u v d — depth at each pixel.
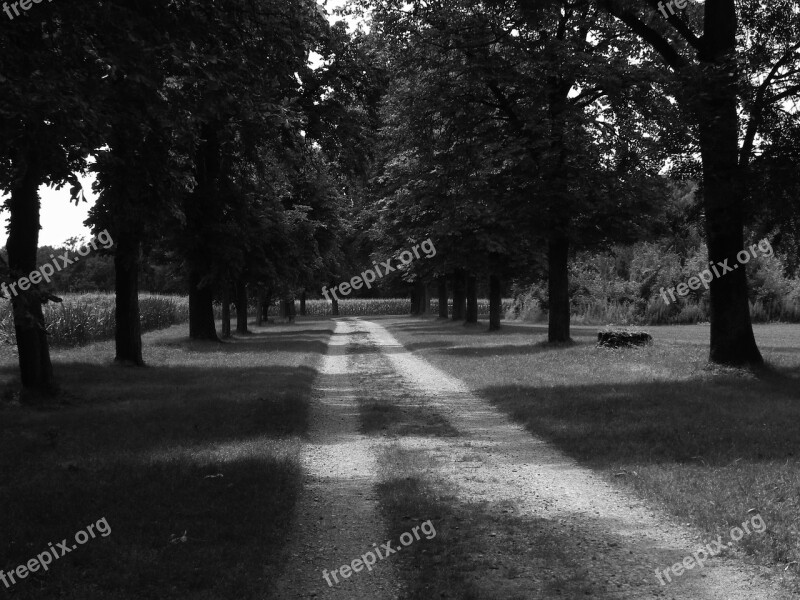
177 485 7.58
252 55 11.98
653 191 24.09
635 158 20.61
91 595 4.85
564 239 25.27
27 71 8.95
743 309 16.95
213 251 27.17
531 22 20.27
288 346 28.42
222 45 11.30
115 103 9.65
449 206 24.72
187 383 16.52
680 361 18.58
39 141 9.26
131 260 19.64
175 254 28.08
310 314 84.06
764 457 8.61
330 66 24.19
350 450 9.96
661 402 12.80
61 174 9.74
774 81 16.05
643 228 25.58
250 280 34.03
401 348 29.39
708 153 16.06
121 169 11.90
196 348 26.75
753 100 15.57
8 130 8.88
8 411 12.71
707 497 7.03
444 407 13.67
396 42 23.20
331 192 43.97
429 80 23.30
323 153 26.58
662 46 17.97
